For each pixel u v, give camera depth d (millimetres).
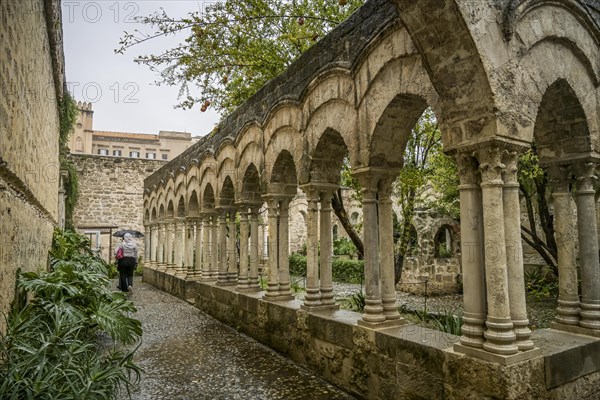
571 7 4457
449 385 3807
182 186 13492
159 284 15383
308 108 6355
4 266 3822
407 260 13078
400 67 4559
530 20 4051
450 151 3959
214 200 11391
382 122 4914
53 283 5270
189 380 5496
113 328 5801
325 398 4906
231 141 9359
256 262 8797
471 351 3672
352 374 5023
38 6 5723
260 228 20656
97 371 3752
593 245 4812
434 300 11328
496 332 3582
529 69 3996
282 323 6691
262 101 8000
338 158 6441
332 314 5848
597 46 4863
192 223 12906
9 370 3246
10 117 3699
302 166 6500
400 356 4348
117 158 22406
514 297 3773
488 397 3486
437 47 3748
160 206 16312
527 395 3500
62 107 13688
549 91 4684
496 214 3662
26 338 3791
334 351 5379
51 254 9141
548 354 3803
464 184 3914
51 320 4738
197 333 8195
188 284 12297
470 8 3529
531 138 3898
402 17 3805
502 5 3822
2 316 3729
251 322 7828
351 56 5328
